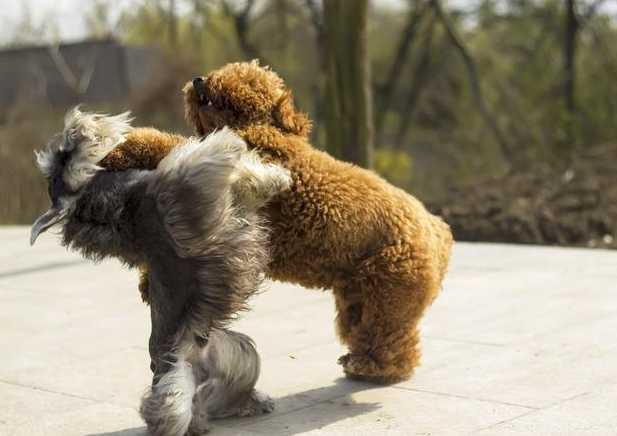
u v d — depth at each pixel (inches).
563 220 502.9
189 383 212.8
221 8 1203.2
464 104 1261.1
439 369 269.6
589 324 307.6
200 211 207.5
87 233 218.5
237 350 228.4
